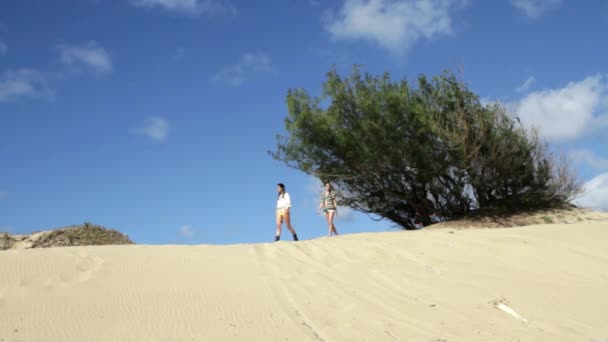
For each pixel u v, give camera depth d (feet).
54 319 23.72
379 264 34.58
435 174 73.72
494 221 70.13
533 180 72.90
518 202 73.67
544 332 25.72
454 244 39.96
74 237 70.90
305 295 28.32
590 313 28.63
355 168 76.69
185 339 22.50
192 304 26.22
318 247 38.50
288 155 77.82
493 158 69.00
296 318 25.35
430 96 73.97
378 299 28.53
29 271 28.43
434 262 35.70
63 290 26.68
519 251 38.81
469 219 71.67
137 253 33.60
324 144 76.13
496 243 40.42
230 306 26.25
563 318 27.71
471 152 68.33
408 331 24.70
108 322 23.84
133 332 22.95
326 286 29.86
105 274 29.32
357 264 34.35
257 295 27.91
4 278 27.25
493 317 27.14
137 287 27.94
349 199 79.36
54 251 32.58
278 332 23.65
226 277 30.42
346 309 26.84
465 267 34.96
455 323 26.03
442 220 77.61
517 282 32.68
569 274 34.91
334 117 74.54
